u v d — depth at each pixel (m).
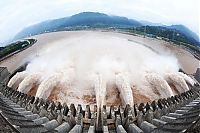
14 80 61.53
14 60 73.75
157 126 34.81
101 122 43.50
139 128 37.78
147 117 41.38
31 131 32.34
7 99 47.47
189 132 30.91
